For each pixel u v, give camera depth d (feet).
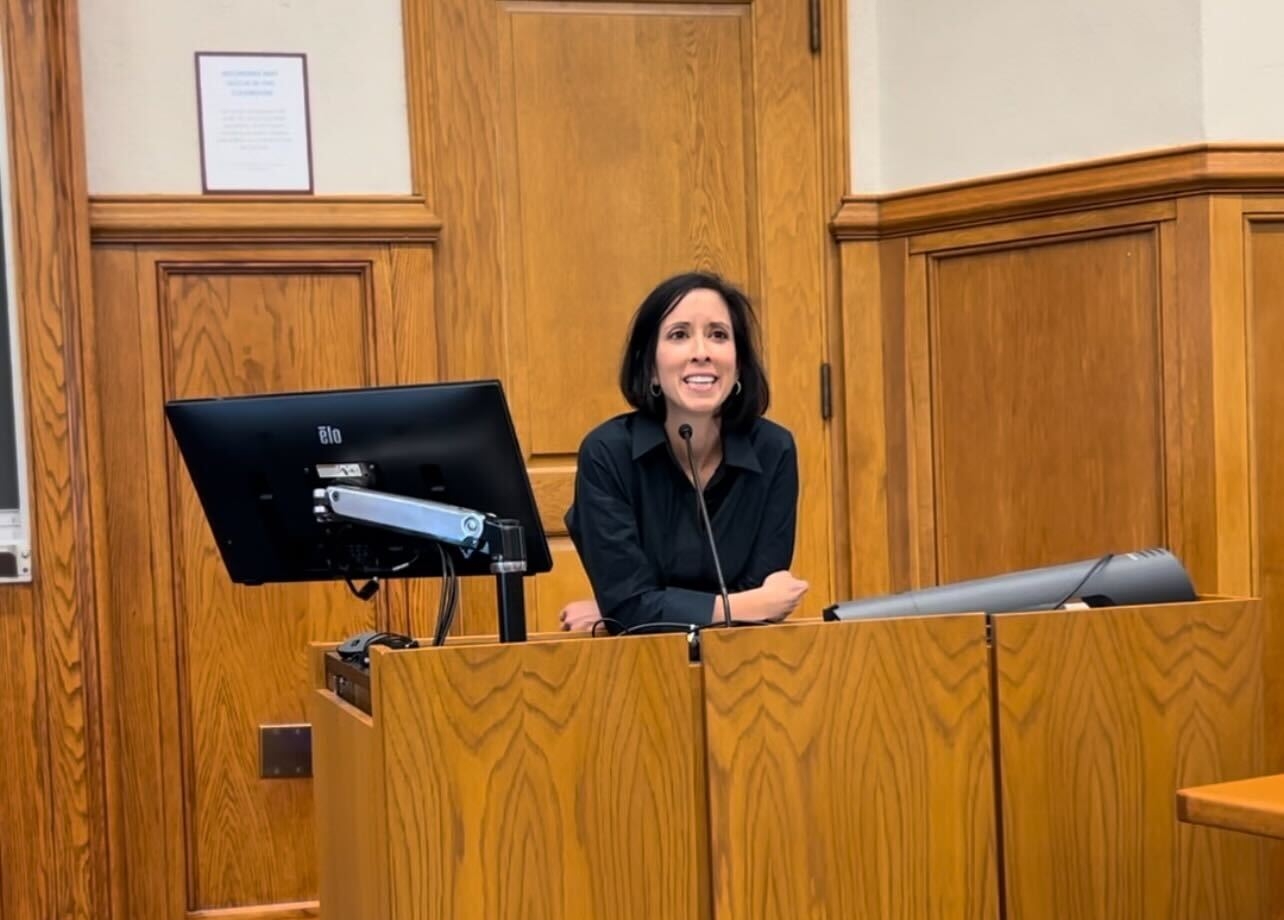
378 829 5.03
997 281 10.11
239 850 9.80
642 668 5.08
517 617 5.36
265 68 9.85
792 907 5.21
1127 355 9.47
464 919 4.92
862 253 10.67
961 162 10.26
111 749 9.28
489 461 5.65
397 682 4.88
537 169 10.33
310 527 5.96
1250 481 9.14
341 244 9.91
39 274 8.95
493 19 10.22
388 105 10.05
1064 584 5.79
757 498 6.87
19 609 8.98
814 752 5.24
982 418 10.21
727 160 10.62
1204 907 5.61
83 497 9.07
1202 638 5.65
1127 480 9.50
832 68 10.66
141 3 9.68
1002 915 5.43
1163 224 9.25
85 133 9.54
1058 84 9.75
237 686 9.80
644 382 6.66
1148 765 5.56
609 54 10.44
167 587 9.68
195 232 9.64
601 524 6.55
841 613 5.55
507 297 10.28
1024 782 5.43
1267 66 9.22
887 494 10.71
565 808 5.01
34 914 9.01
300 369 9.89
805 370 10.67
